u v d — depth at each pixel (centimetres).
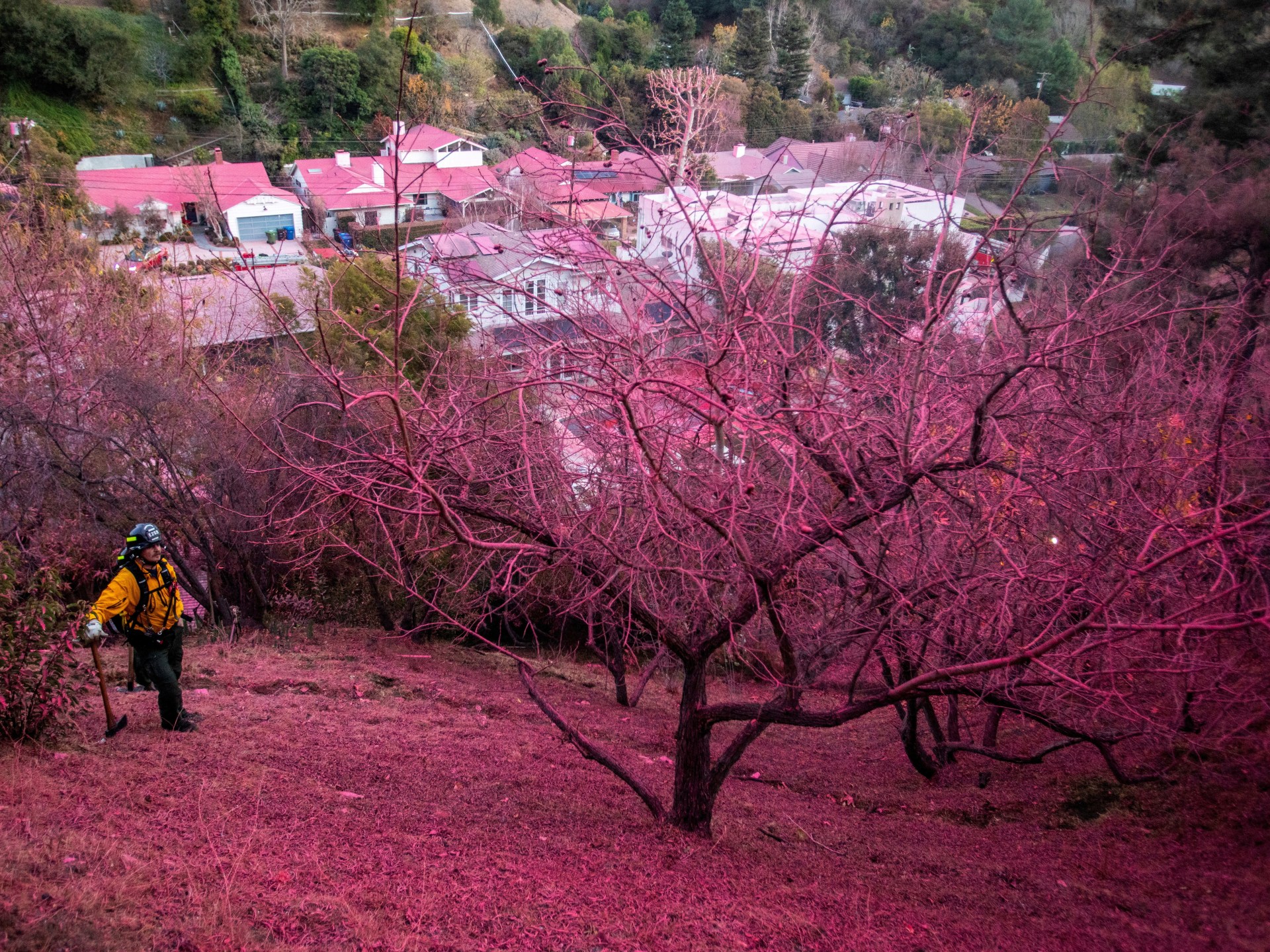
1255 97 1390
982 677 560
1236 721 677
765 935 470
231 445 1171
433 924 438
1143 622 498
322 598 1405
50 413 1120
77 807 517
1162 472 617
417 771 711
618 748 927
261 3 5072
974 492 580
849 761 976
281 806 582
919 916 528
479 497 626
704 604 592
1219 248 1066
